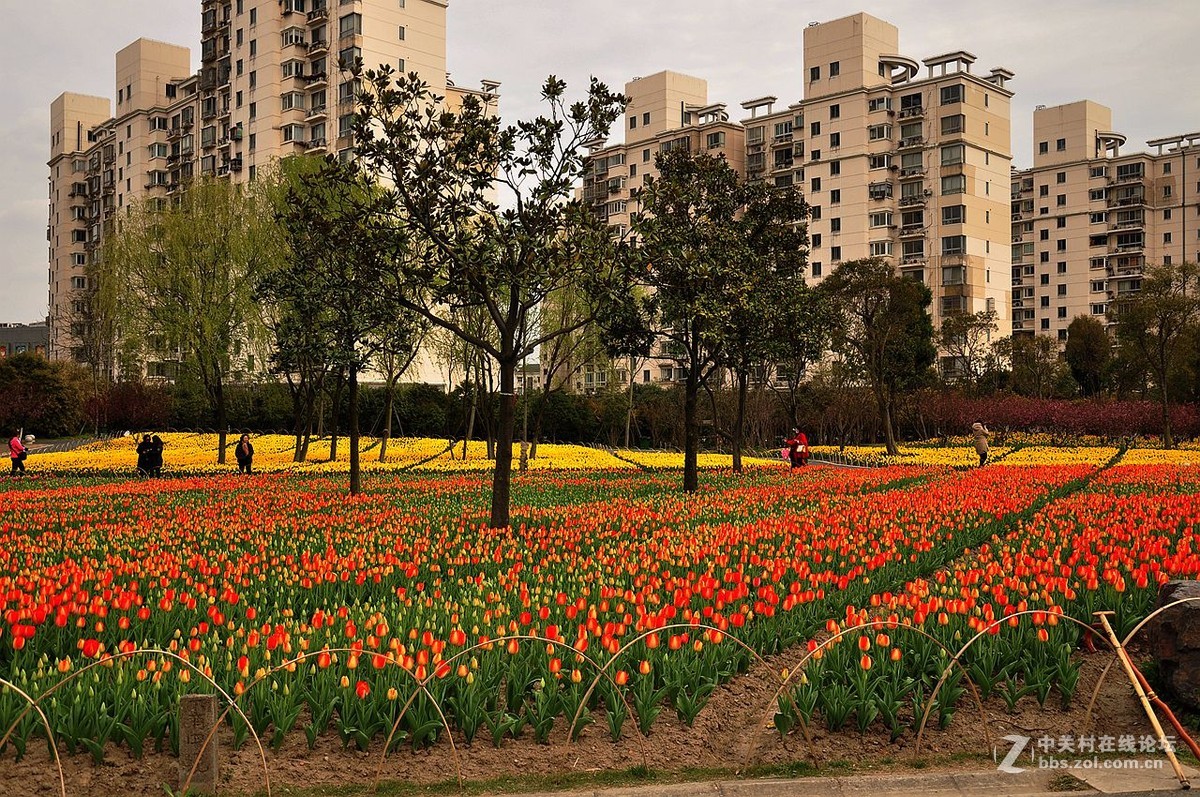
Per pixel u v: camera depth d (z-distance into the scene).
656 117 97.50
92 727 7.14
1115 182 105.75
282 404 48.94
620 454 44.81
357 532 16.42
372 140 17.39
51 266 119.19
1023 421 57.25
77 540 15.96
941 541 15.22
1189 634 7.90
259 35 79.31
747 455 50.53
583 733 7.75
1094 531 14.01
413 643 8.80
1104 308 106.25
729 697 8.59
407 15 75.69
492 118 17.25
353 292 18.91
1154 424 53.78
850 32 83.12
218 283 39.28
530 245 16.75
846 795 6.71
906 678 8.37
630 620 9.79
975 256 80.50
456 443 49.06
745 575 12.34
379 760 7.24
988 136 82.19
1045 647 8.76
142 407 60.06
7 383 67.31
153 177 95.75
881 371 49.44
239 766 7.10
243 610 10.52
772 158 89.62
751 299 25.08
